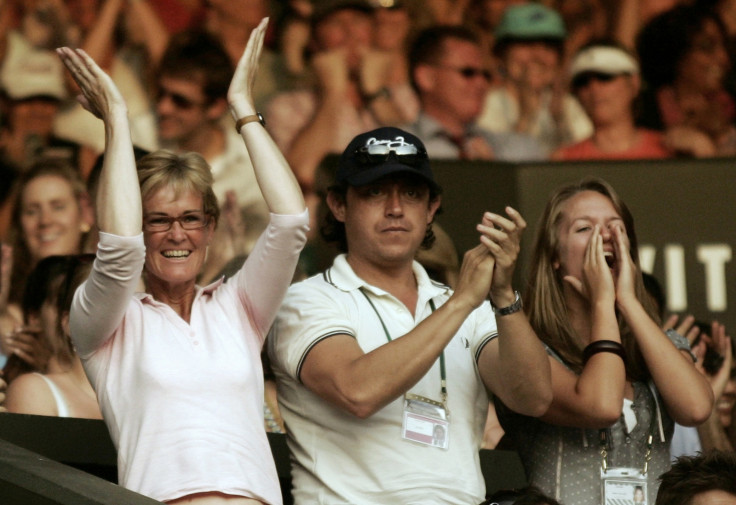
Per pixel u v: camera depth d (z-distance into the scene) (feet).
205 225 49.62
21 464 47.06
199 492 45.73
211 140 95.86
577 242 56.49
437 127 102.63
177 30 100.17
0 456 47.75
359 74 103.50
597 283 55.11
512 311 50.52
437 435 50.42
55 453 53.47
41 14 97.45
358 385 48.26
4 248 79.41
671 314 83.15
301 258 80.43
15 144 94.68
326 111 103.04
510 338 50.57
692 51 107.76
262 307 49.34
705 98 107.65
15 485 46.29
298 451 50.37
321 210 82.43
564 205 57.36
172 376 47.11
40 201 81.41
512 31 104.63
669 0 109.81
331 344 49.80
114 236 46.39
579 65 105.50
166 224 48.91
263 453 47.42
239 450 46.70
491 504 49.57
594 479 53.31
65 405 59.26
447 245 66.49
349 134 102.94
